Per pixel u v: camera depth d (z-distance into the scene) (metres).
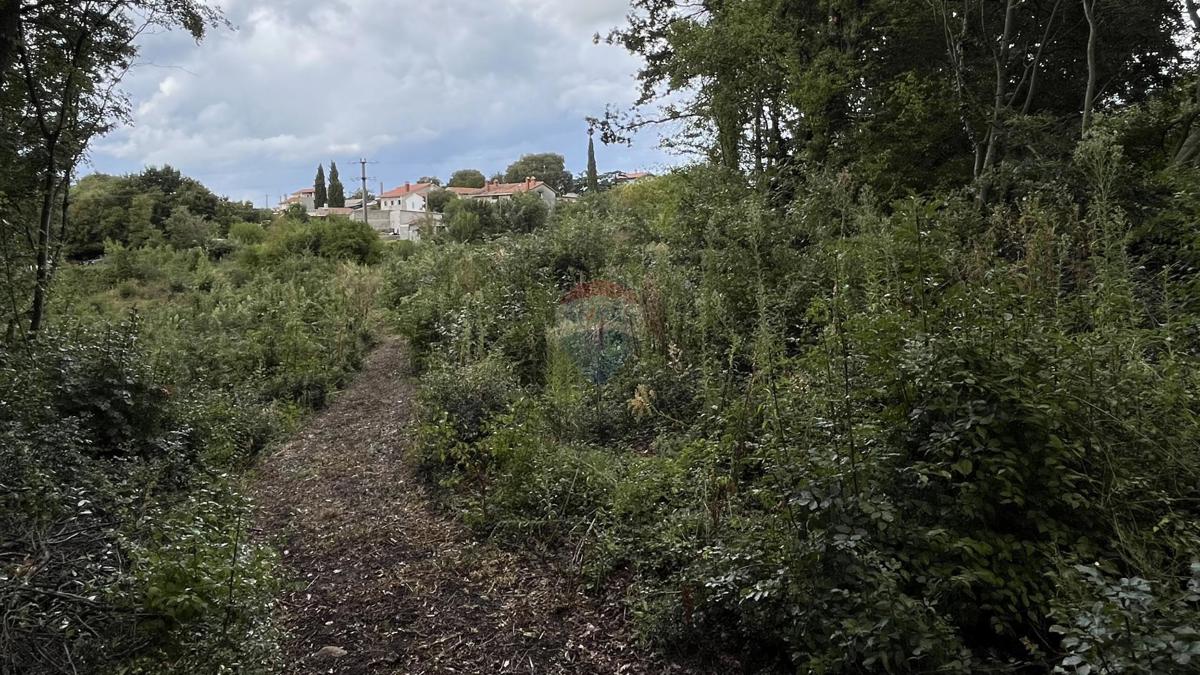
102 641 2.50
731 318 6.20
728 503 3.56
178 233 25.83
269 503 5.51
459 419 5.93
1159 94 11.02
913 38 12.16
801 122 11.90
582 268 11.43
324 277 18.92
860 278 4.03
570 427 5.77
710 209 8.85
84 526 3.41
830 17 12.45
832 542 2.45
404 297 13.74
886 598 2.29
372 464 6.36
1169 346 3.08
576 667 3.04
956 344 2.88
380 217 69.94
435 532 4.64
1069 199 4.78
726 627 3.00
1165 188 5.16
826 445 2.94
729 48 11.75
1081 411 2.76
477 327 8.62
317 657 3.24
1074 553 2.45
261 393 8.73
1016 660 2.48
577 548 3.97
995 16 11.37
